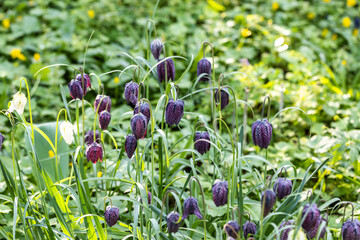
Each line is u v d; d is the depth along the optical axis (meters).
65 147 3.91
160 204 3.06
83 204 2.92
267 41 7.19
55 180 3.65
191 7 8.59
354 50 7.31
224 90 3.17
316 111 5.22
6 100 5.66
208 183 3.69
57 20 7.68
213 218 3.42
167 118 2.86
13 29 7.37
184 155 3.70
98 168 3.85
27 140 3.28
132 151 2.86
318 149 4.32
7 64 6.29
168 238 2.64
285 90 5.46
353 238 2.63
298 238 2.31
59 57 6.48
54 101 5.78
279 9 8.78
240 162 2.81
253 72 5.80
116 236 3.08
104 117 3.08
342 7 9.16
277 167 4.37
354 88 6.29
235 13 8.19
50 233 2.82
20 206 2.77
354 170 4.36
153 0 8.78
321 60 6.66
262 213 2.52
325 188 4.33
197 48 6.83
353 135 4.31
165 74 3.03
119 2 8.77
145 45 7.03
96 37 7.32
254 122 2.92
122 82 6.12
